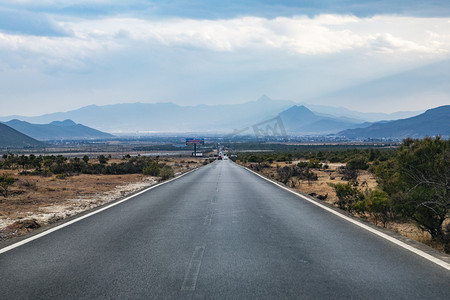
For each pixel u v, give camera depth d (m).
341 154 86.81
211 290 4.48
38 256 6.11
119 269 5.34
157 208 11.84
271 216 10.14
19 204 14.02
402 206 8.98
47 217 11.29
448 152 8.76
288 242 7.00
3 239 8.33
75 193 17.91
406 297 4.25
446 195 8.30
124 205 12.60
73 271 5.27
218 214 10.52
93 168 35.50
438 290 4.47
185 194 16.17
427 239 8.55
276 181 24.22
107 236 7.63
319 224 8.91
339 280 4.82
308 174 28.44
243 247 6.61
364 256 6.00
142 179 28.36
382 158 51.31
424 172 9.07
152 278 4.93
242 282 4.76
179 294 4.36
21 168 41.25
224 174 33.12
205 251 6.34
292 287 4.57
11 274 5.16
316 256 6.00
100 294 4.39
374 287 4.57
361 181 26.16
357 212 11.69
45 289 4.57
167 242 7.04
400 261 5.71
